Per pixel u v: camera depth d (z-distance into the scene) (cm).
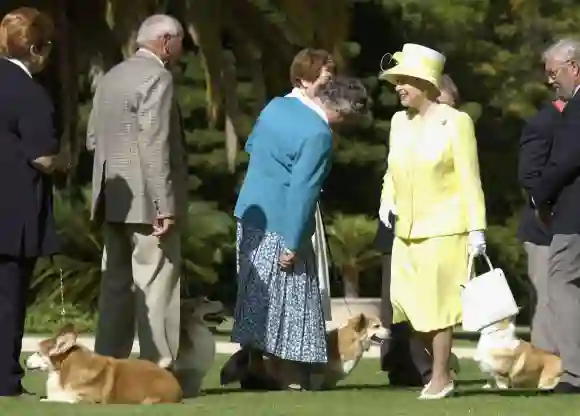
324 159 1308
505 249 3872
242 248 1325
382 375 1675
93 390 1153
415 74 1245
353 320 1455
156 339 1252
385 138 3978
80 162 3438
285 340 1311
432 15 3984
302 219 1294
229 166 3359
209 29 3192
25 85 1217
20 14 1231
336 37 3253
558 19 4162
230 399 1212
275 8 3309
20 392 1215
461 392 1348
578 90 1318
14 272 1209
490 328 1486
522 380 1473
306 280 1316
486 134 4122
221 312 1316
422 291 1247
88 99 3494
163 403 1161
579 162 1299
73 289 2956
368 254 3509
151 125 1241
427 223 1245
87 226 3075
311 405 1143
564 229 1315
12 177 1207
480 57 4078
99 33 3112
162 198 1241
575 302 1327
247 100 3722
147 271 1256
